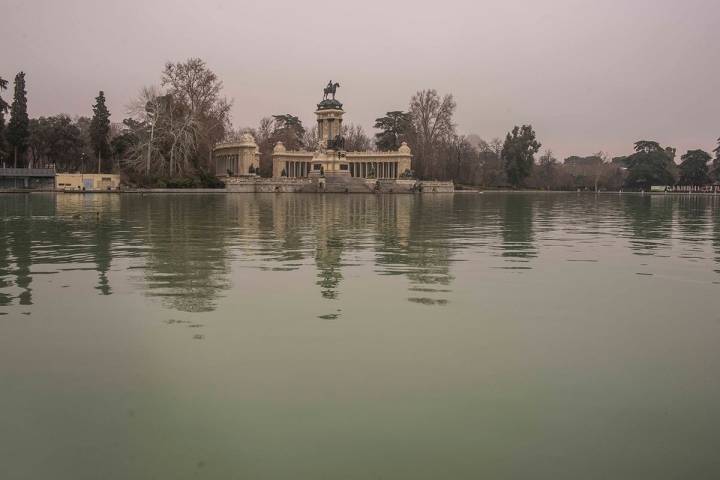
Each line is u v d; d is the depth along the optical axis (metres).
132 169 109.81
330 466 6.77
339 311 13.26
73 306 13.58
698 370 9.71
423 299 14.55
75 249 23.06
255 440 7.34
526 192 160.00
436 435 7.49
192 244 24.98
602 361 10.11
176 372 9.45
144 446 7.20
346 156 139.00
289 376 9.30
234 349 10.56
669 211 60.06
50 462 6.85
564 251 24.17
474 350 10.60
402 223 37.88
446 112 153.00
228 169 134.25
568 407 8.29
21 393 8.66
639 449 7.18
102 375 9.34
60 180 96.56
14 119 111.00
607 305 14.12
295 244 25.27
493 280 17.22
